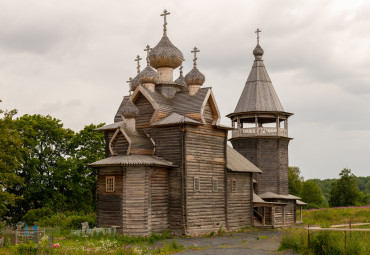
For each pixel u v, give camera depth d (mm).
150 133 41625
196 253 28500
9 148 44156
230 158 48906
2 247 29625
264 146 58656
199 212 40625
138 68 49500
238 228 46281
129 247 28406
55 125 59531
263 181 58062
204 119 41250
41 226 45219
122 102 47688
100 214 38969
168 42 45438
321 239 26031
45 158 57719
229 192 45969
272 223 49188
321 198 121312
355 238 26734
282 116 60250
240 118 61312
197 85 43312
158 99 42125
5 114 43875
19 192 55531
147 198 37406
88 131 60812
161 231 38688
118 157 39000
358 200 105438
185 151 39688
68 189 57719
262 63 62906
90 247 29141
